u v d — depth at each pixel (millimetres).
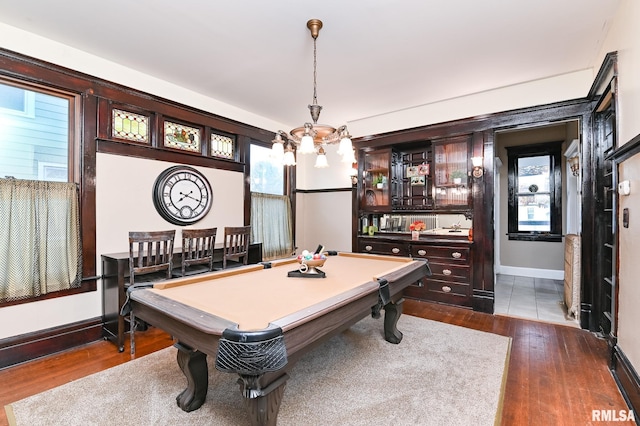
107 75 3045
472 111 3941
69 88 2807
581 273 3250
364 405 1905
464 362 2459
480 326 3289
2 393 2062
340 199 5395
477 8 2240
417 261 3025
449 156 4230
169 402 1946
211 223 4051
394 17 2342
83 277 2889
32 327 2609
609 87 2586
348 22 2402
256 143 4801
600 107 3010
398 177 4980
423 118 4355
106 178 3057
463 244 3977
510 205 5844
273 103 4219
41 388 2119
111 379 2227
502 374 2271
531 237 5664
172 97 3592
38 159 2729
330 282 2186
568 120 3361
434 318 3561
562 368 2385
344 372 2311
